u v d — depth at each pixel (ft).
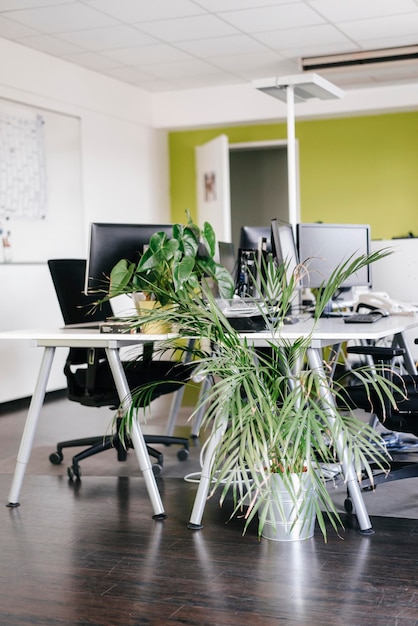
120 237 12.69
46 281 23.17
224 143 27.86
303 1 19.04
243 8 19.47
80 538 10.45
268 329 11.15
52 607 8.34
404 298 16.39
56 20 19.99
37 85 22.80
